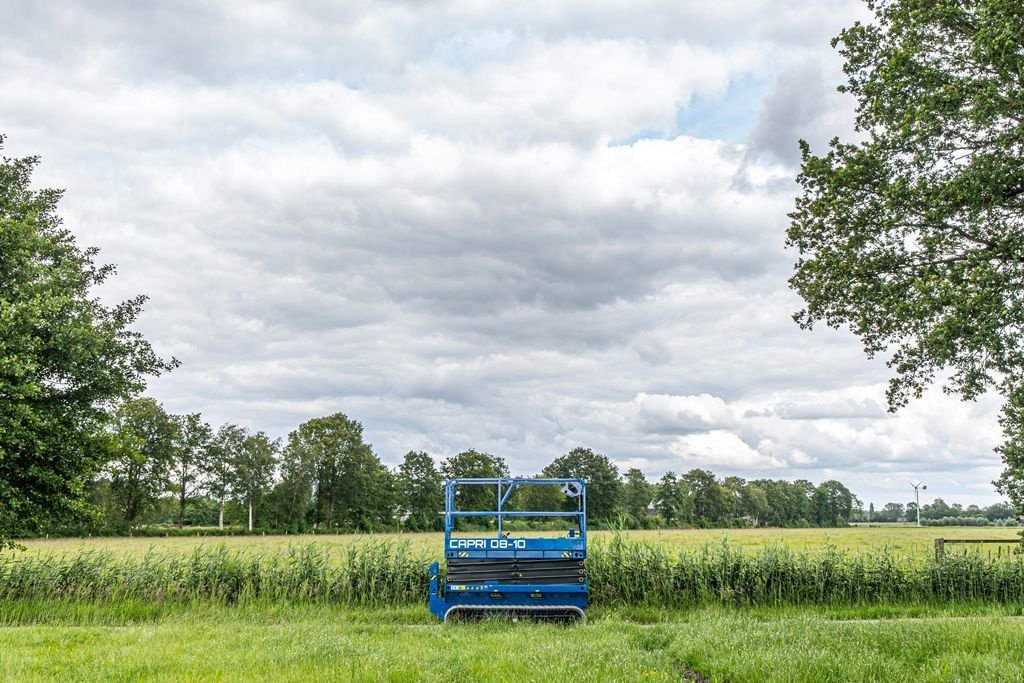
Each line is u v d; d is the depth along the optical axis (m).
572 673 9.01
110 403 23.78
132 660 10.10
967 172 15.84
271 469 99.88
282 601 19.02
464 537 16.50
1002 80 15.52
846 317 19.11
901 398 18.42
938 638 11.04
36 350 20.86
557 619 15.92
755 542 24.66
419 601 19.55
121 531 83.56
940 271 16.86
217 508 101.00
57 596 18.83
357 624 16.05
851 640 11.05
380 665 9.62
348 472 100.75
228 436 100.75
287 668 9.59
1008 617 16.36
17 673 9.32
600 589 19.69
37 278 21.97
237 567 20.06
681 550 21.28
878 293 17.70
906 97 17.25
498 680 8.73
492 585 16.08
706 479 131.38
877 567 20.03
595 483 85.06
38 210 24.91
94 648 11.22
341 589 19.77
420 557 20.67
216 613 17.97
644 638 12.42
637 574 19.80
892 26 18.34
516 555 16.19
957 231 17.17
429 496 105.75
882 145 17.80
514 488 17.09
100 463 22.69
